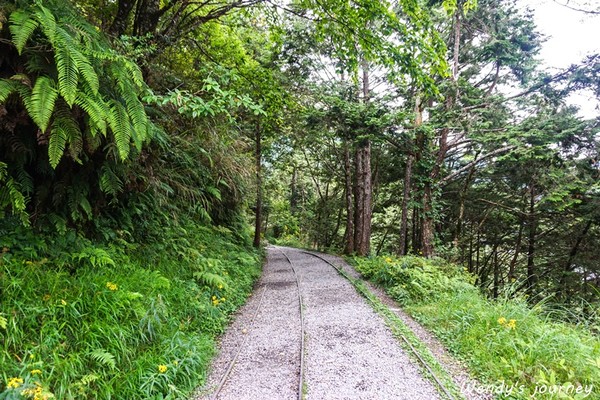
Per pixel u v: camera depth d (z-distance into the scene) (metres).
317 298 7.96
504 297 5.92
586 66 8.74
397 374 4.08
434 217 11.85
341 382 3.90
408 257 10.62
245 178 9.91
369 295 7.91
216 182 8.90
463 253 17.58
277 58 12.45
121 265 4.32
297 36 11.72
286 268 13.12
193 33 7.64
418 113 11.66
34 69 2.54
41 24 2.37
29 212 3.54
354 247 20.12
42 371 2.55
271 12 7.32
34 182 3.60
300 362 4.40
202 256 6.91
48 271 3.28
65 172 3.70
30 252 3.29
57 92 2.42
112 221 4.82
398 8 10.26
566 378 3.67
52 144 2.57
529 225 14.55
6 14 2.40
